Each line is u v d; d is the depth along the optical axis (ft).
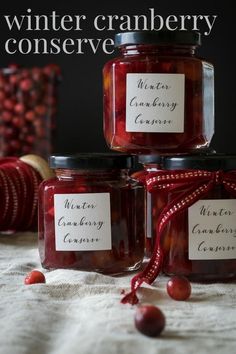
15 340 1.21
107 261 1.66
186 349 1.19
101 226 1.66
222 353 1.17
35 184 2.32
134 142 1.70
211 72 1.77
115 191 1.66
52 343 1.23
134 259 1.70
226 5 2.99
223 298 1.50
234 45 3.00
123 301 1.42
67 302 1.47
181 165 1.59
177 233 1.61
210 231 1.60
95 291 1.51
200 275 1.60
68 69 3.05
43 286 1.52
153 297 1.49
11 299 1.46
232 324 1.32
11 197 2.27
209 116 1.76
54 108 2.83
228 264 1.60
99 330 1.26
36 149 2.82
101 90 3.05
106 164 1.65
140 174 1.87
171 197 1.61
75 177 1.67
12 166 2.34
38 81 2.80
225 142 3.03
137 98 1.69
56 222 1.68
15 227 2.34
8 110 2.82
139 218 1.71
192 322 1.33
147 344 1.20
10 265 1.83
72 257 1.67
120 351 1.17
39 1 3.03
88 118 3.05
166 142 1.69
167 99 1.69
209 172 1.58
